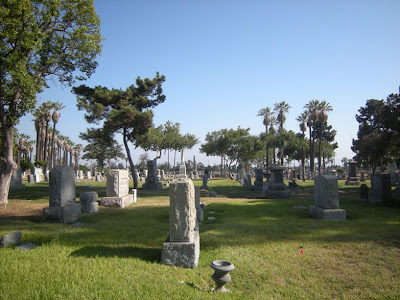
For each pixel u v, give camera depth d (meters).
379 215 11.77
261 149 58.47
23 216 11.14
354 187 28.11
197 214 10.84
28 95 13.42
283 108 57.97
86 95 25.19
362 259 6.41
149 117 24.22
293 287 5.13
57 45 16.06
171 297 4.37
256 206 14.94
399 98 23.00
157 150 51.22
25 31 13.43
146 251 6.82
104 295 4.30
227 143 57.44
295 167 72.56
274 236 8.37
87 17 16.08
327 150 67.25
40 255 6.25
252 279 5.46
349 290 5.01
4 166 14.64
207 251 7.00
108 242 7.58
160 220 10.93
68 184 10.91
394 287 5.08
